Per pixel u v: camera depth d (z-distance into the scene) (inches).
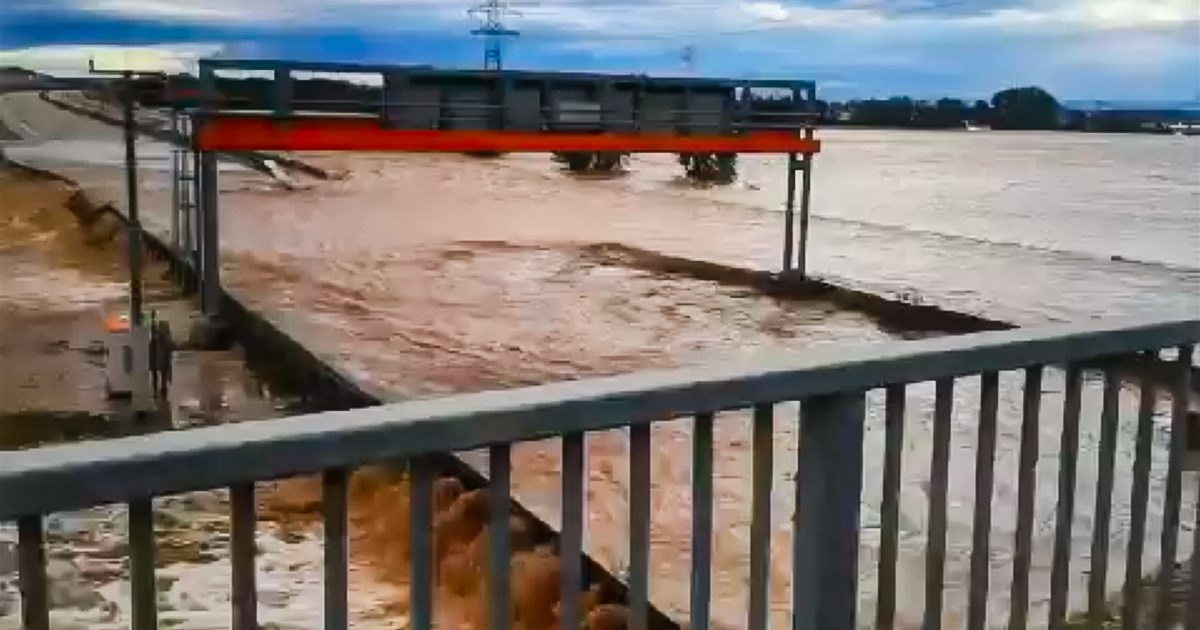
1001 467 386.9
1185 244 1560.0
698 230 1745.8
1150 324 107.3
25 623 60.6
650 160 3676.2
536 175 3179.1
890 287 1083.3
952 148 4424.2
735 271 1160.2
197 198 882.1
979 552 102.2
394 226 1756.9
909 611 259.0
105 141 3388.3
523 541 305.9
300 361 628.4
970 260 1352.1
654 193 2615.7
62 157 2987.2
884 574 95.7
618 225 1822.1
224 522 344.8
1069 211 2096.5
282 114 787.4
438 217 1943.9
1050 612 110.3
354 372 627.5
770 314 923.4
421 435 70.6
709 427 83.3
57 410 523.2
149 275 1070.4
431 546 73.4
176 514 350.0
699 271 1203.2
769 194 2600.9
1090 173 3110.2
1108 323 105.5
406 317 862.5
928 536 99.5
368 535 327.0
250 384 597.6
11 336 716.7
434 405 72.4
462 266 1251.8
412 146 834.8
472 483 339.9
